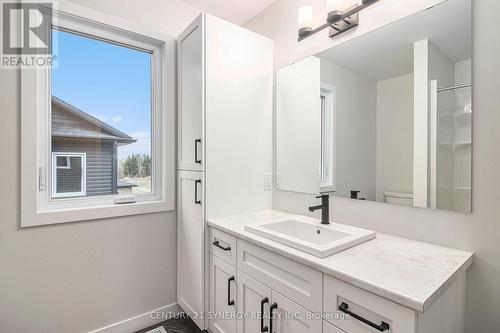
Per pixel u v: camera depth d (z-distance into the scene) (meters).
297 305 1.07
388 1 1.33
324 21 1.63
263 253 1.24
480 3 1.06
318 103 1.67
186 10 2.02
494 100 1.03
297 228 1.59
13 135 1.39
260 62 1.89
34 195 1.45
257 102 1.88
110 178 1.79
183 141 1.88
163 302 1.95
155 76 1.96
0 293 1.38
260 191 1.92
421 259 1.01
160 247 1.93
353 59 1.48
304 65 1.75
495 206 1.03
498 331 1.03
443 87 1.15
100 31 1.71
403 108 1.28
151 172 1.97
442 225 1.17
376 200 1.39
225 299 1.51
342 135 1.54
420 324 0.74
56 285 1.54
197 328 1.86
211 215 1.67
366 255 1.06
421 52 1.22
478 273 1.07
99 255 1.68
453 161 1.13
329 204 1.62
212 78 1.65
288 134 1.88
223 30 1.70
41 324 1.49
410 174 1.26
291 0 1.84
